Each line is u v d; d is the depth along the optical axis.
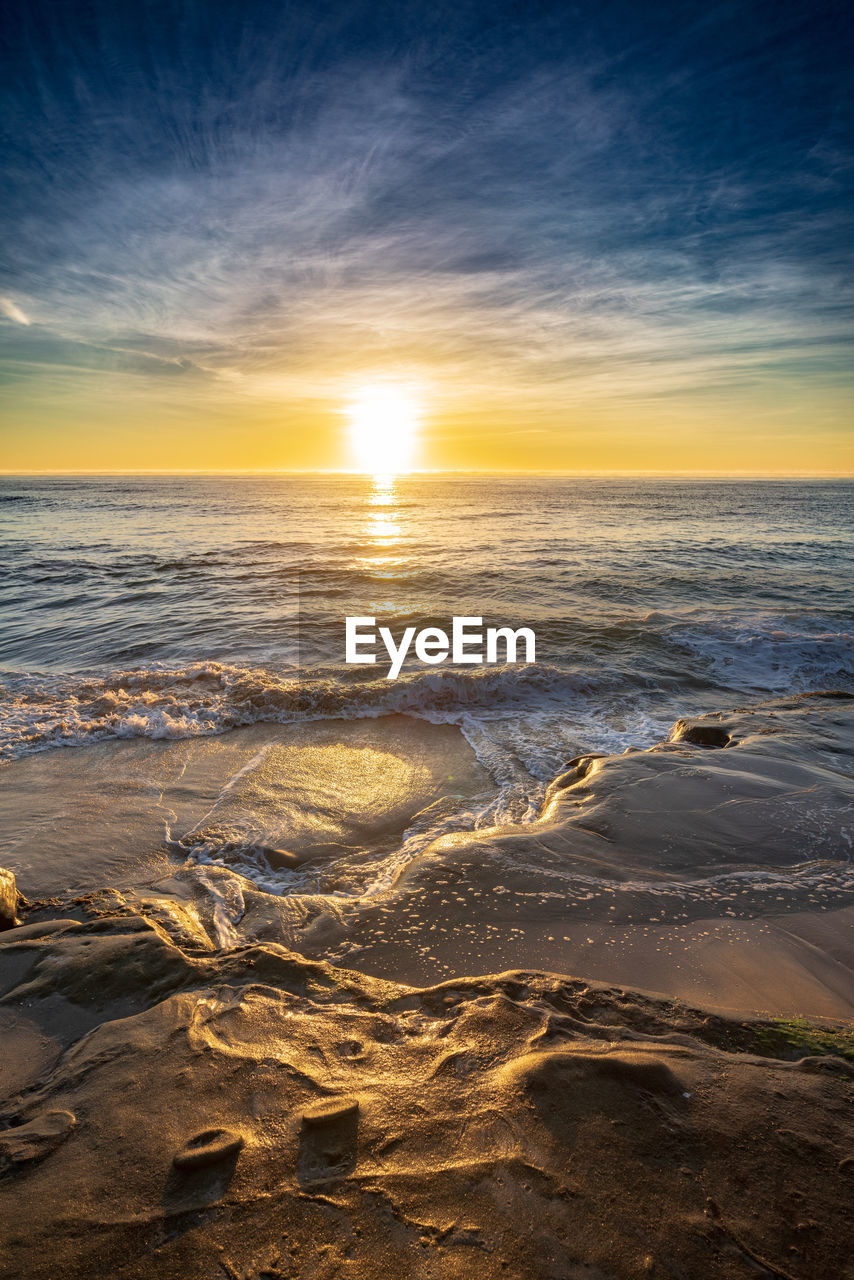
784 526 29.12
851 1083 1.90
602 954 2.80
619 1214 1.44
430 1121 1.72
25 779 5.75
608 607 13.02
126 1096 1.87
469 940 2.95
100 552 20.69
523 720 7.35
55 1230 1.44
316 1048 2.07
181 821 4.90
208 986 2.46
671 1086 1.83
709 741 5.89
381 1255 1.37
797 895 3.22
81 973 2.55
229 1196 1.51
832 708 6.55
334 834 4.70
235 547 21.97
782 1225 1.42
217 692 8.01
